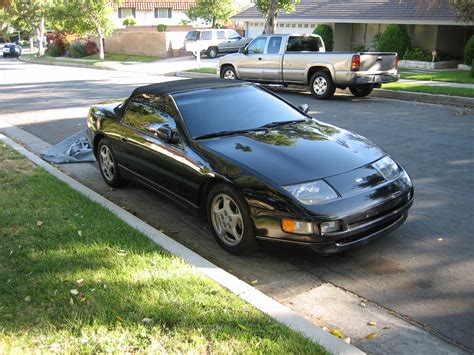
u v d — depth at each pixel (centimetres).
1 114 1324
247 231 460
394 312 391
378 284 433
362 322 379
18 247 468
